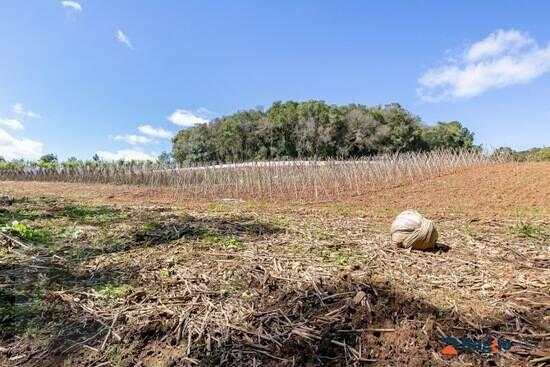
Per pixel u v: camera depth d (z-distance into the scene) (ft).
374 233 17.24
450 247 14.78
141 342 7.91
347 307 9.02
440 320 8.54
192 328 8.29
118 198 38.19
